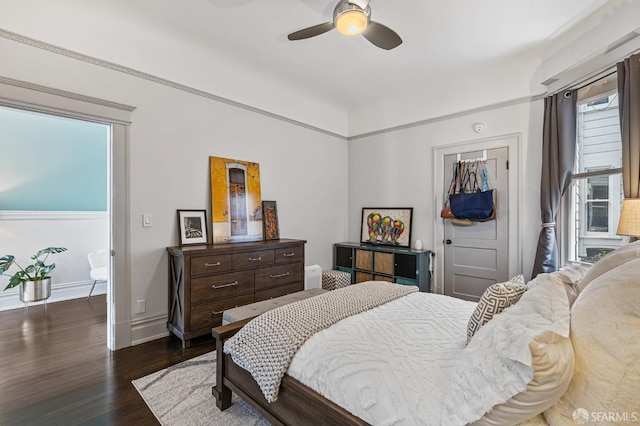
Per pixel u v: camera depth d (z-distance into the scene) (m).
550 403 0.86
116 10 2.56
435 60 3.38
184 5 2.49
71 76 2.48
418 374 1.20
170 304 2.99
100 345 2.77
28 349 2.68
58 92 2.40
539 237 3.18
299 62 3.44
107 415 1.81
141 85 2.86
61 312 3.72
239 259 3.08
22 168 4.10
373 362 1.30
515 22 2.67
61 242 4.32
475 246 3.79
